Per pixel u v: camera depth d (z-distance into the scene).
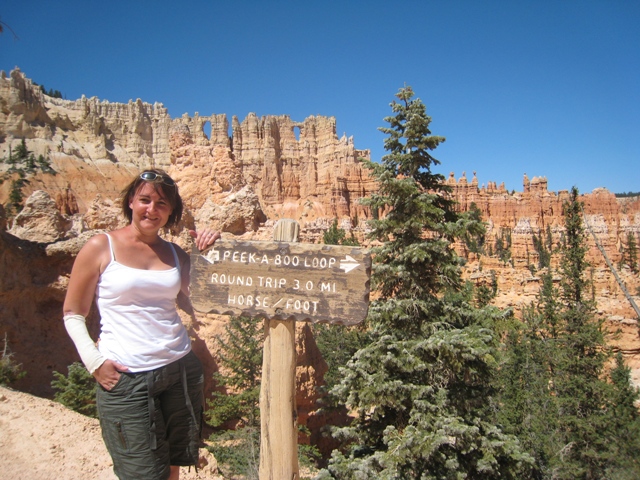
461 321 13.58
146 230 4.25
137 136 106.56
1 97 93.38
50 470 9.42
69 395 16.17
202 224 25.95
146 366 4.09
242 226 26.38
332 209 88.94
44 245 21.12
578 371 24.94
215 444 16.33
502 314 13.16
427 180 14.19
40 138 94.12
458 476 10.73
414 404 11.41
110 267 4.06
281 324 4.85
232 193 29.56
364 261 4.61
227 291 4.83
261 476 4.96
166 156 106.50
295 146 100.75
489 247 88.38
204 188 30.69
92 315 20.53
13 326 19.27
